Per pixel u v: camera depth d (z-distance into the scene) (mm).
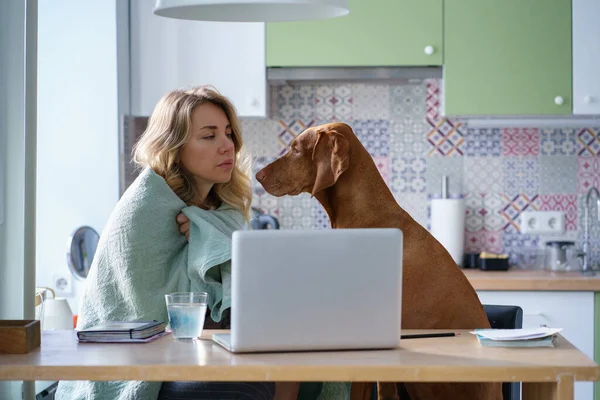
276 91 3879
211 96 2342
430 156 3875
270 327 1536
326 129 1984
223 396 1811
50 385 2676
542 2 3488
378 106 3881
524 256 3863
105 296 2072
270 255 1529
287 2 1841
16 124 1980
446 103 3514
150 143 2301
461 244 3754
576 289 3305
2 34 1988
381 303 1564
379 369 1415
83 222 3322
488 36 3498
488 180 3865
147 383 1849
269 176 2023
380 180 2004
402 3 3504
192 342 1692
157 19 3518
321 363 1439
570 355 1500
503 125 3645
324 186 1953
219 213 2330
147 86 3514
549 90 3498
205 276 2088
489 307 2254
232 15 2057
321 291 1545
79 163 3322
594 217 3828
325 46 3516
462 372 1410
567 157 3848
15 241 1979
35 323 1638
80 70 3322
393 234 1562
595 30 3479
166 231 2109
